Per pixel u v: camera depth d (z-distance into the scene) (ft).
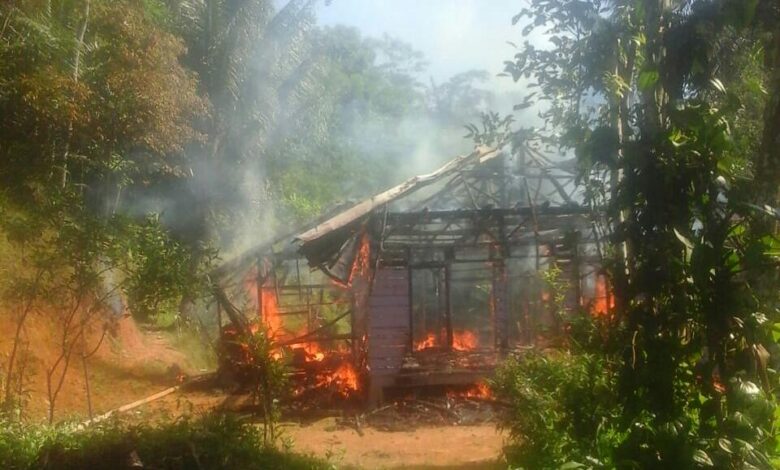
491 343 64.64
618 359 19.75
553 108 26.94
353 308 58.90
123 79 55.93
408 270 57.62
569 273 58.49
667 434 17.63
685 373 18.39
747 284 17.81
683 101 19.95
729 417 17.25
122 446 27.99
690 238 18.22
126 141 60.59
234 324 55.47
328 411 53.62
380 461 39.34
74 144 57.62
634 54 24.04
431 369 55.72
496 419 50.42
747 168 25.53
